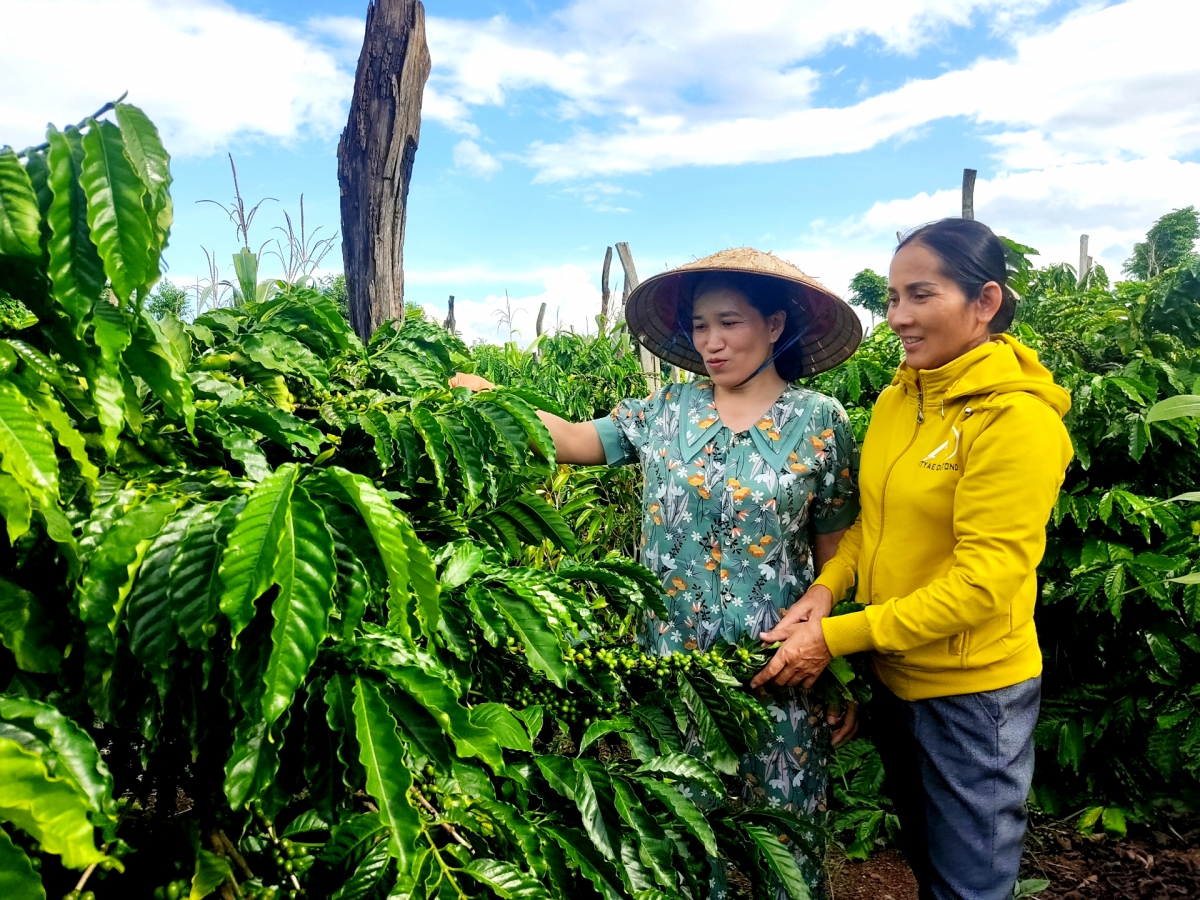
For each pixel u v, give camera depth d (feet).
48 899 3.13
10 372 2.92
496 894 3.71
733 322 5.52
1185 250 46.09
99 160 2.65
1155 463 9.36
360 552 3.25
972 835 5.22
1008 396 4.83
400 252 7.29
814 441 5.62
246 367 4.63
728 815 5.41
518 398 4.97
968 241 5.07
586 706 5.22
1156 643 8.87
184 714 3.18
